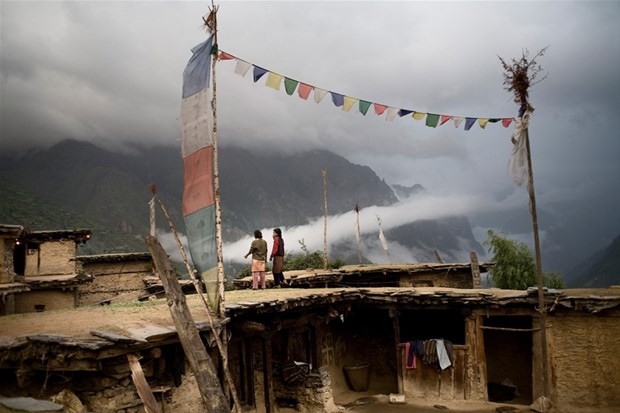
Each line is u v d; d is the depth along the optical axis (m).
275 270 17.14
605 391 13.30
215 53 9.73
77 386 7.22
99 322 8.36
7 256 18.72
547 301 13.80
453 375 14.93
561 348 13.86
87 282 23.95
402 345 15.59
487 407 14.20
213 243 9.40
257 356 13.53
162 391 7.75
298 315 13.61
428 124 12.98
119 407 7.14
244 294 13.49
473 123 13.43
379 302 15.62
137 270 27.75
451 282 22.48
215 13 9.84
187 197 9.59
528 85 13.57
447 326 18.55
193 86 9.75
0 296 17.36
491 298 14.34
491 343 17.12
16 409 4.89
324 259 24.84
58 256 23.28
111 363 7.09
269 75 10.78
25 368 6.93
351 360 18.56
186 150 9.65
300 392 13.98
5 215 49.31
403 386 15.48
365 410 14.46
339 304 15.03
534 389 14.08
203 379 7.24
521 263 27.59
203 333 8.70
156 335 7.43
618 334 13.31
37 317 9.26
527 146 13.59
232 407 11.73
